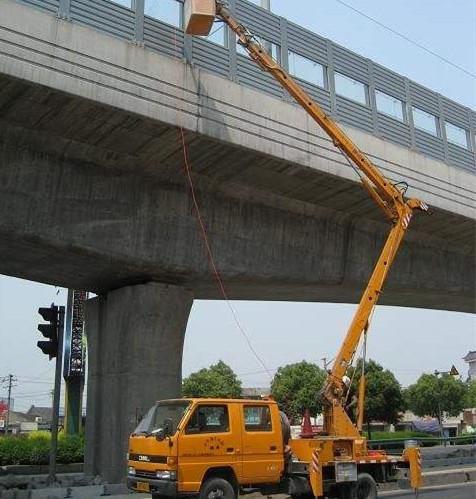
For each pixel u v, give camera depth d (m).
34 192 13.77
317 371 61.50
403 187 18.31
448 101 22.47
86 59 12.27
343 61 18.77
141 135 13.78
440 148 21.31
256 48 14.66
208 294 19.70
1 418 93.31
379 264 14.64
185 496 9.88
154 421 10.56
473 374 98.19
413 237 22.39
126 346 15.79
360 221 20.17
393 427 65.75
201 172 15.85
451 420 82.38
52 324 14.25
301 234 18.64
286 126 15.48
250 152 14.77
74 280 16.98
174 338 16.27
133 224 15.17
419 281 22.48
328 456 11.48
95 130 13.50
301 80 17.20
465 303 26.80
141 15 13.81
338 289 20.55
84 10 12.91
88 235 14.45
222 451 10.23
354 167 15.85
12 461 22.41
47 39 11.83
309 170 15.94
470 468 21.25
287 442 11.66
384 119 19.44
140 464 10.25
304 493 11.38
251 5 16.48
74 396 38.81
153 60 13.29
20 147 13.65
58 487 13.86
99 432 16.11
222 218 16.81
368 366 51.03
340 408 12.71
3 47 11.27
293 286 19.22
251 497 13.61
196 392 70.62
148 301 15.91
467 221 21.09
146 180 15.52
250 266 17.14
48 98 12.12
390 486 15.75
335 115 17.84
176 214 15.95
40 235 13.79
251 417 10.88
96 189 14.68
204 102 13.93
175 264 15.76
